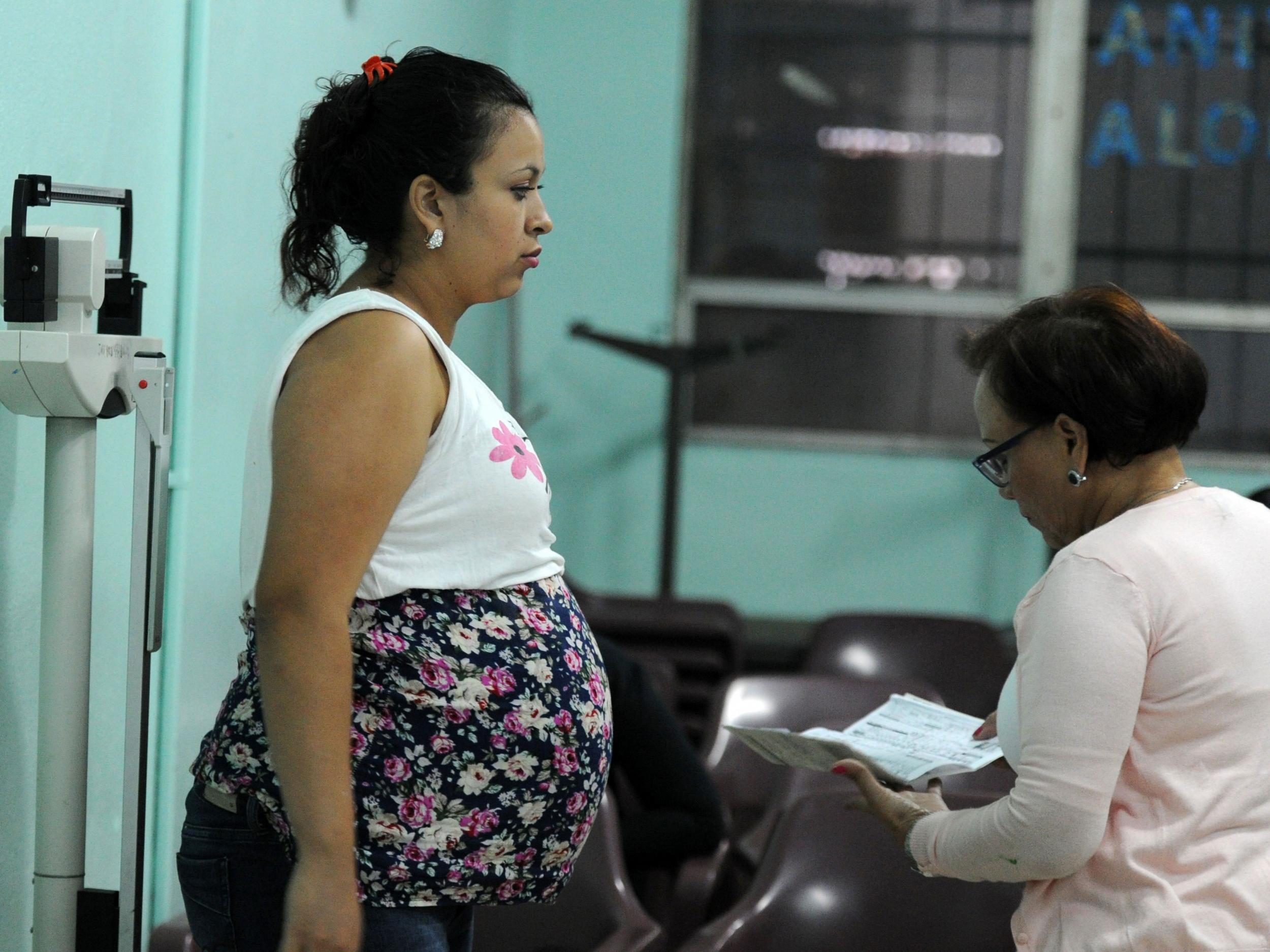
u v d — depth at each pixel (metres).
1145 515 1.72
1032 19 7.20
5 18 1.93
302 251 1.75
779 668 6.86
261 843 1.64
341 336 1.56
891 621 4.64
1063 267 7.22
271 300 3.24
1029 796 1.62
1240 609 1.66
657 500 7.15
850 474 7.15
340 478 1.50
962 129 7.26
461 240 1.68
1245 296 7.22
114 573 2.38
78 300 1.71
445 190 1.66
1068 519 1.82
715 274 7.38
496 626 1.64
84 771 1.79
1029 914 1.74
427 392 1.58
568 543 7.17
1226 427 7.23
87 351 1.69
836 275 7.34
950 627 4.61
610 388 7.14
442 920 1.68
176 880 2.76
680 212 7.25
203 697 2.91
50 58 2.08
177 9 2.60
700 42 7.32
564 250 7.15
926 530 7.13
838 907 2.62
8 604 2.00
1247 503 1.78
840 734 2.21
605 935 2.71
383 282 1.71
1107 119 7.20
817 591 7.16
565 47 7.10
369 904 1.60
